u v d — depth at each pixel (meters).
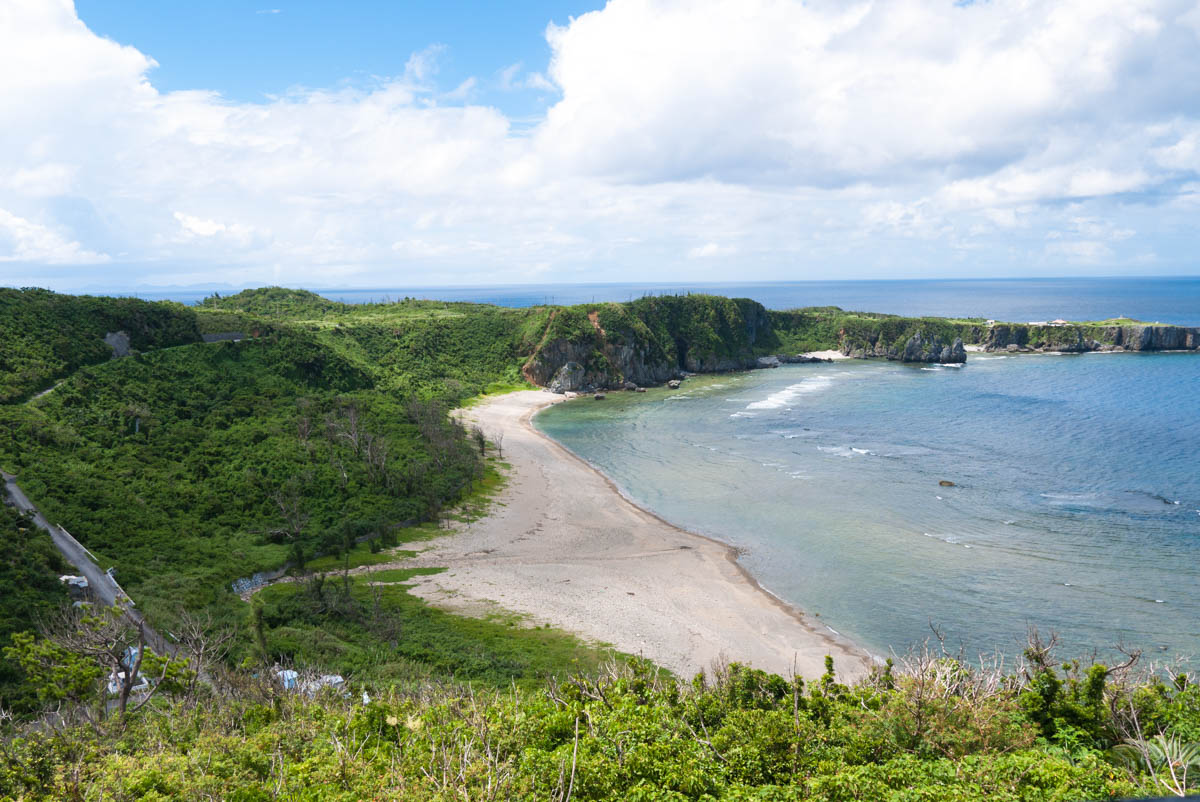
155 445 79.44
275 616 49.91
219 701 32.09
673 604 55.75
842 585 58.50
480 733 22.48
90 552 54.53
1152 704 22.83
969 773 18.44
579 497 85.19
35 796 21.88
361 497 77.12
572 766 18.91
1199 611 51.66
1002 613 52.31
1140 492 80.38
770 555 65.69
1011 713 22.41
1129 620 50.50
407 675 40.78
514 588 58.94
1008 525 70.75
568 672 42.69
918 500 79.69
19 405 77.75
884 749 20.94
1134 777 18.44
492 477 92.88
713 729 24.62
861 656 47.25
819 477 90.12
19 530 53.91
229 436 86.25
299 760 24.78
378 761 22.61
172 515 66.31
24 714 32.50
